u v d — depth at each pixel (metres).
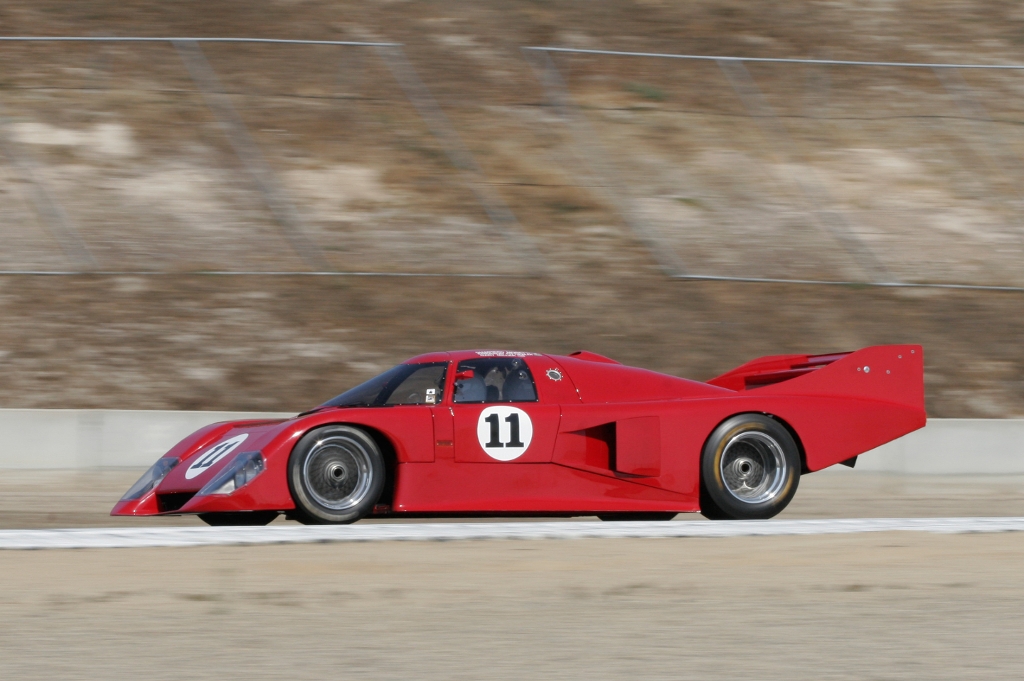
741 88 92.00
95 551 19.98
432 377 26.42
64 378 54.12
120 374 54.88
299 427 24.28
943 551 20.69
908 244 76.06
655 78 91.88
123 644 13.73
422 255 69.25
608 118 86.38
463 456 25.02
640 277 68.88
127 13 91.06
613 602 16.31
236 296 62.88
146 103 80.56
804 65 94.75
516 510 25.23
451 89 87.12
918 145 87.75
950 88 95.19
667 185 79.38
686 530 22.95
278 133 79.38
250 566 18.67
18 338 57.12
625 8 101.38
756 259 72.44
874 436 27.53
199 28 89.94
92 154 74.88
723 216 76.88
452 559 19.45
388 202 74.19
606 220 74.94
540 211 75.12
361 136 80.56
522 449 25.42
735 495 26.45
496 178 78.12
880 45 101.75
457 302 64.44
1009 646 13.85
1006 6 109.31
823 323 65.25
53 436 41.69
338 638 14.10
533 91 88.62
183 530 22.92
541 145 82.56
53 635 14.16
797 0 105.69
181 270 65.06
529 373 26.45
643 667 12.77
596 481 25.91
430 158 79.31
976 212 80.81
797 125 88.44
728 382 31.20
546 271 68.69
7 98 78.88
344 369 57.03
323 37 91.06
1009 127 91.25
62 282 62.69
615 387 26.80
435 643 13.87
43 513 31.31
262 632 14.39
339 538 21.48
